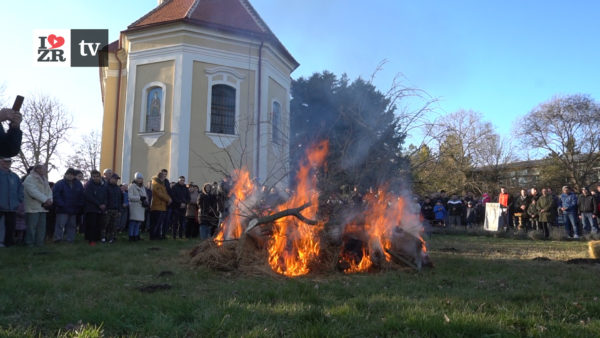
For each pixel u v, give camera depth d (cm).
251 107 1808
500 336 318
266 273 591
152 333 325
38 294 442
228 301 409
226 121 1802
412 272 640
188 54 1738
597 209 1439
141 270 604
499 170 4034
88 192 988
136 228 1086
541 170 4122
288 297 437
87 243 994
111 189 1034
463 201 1930
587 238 1354
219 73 1781
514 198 1802
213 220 1062
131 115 1777
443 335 321
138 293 445
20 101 337
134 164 1753
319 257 647
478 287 523
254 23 1922
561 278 595
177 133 1695
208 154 1727
